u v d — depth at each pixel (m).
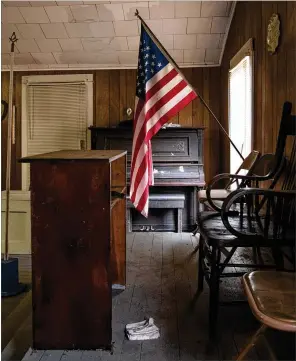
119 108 5.68
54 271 2.11
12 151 5.81
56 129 5.78
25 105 5.78
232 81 4.71
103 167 2.08
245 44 3.96
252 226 2.39
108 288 2.10
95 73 5.68
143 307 2.64
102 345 2.11
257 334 1.54
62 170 2.08
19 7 4.66
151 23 4.88
